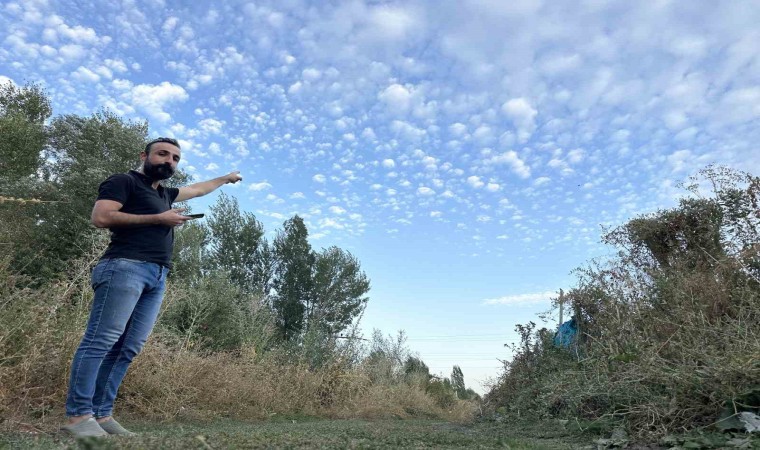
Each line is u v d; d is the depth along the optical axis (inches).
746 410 115.0
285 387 304.7
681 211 248.8
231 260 893.8
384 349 586.9
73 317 166.4
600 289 222.2
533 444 112.4
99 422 114.4
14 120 690.2
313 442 85.0
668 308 182.2
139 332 119.8
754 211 231.6
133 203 117.0
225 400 226.1
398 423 237.9
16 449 75.9
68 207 491.8
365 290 1011.3
